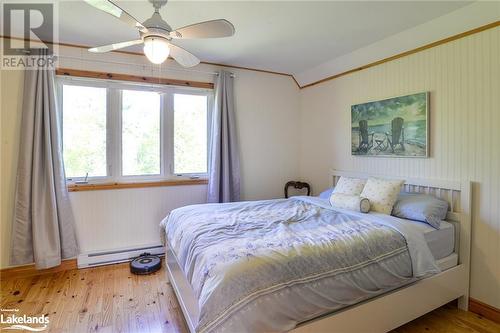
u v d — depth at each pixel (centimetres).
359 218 228
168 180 332
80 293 242
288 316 139
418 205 225
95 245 301
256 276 137
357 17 227
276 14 222
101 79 298
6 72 260
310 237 178
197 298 141
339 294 156
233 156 353
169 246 245
